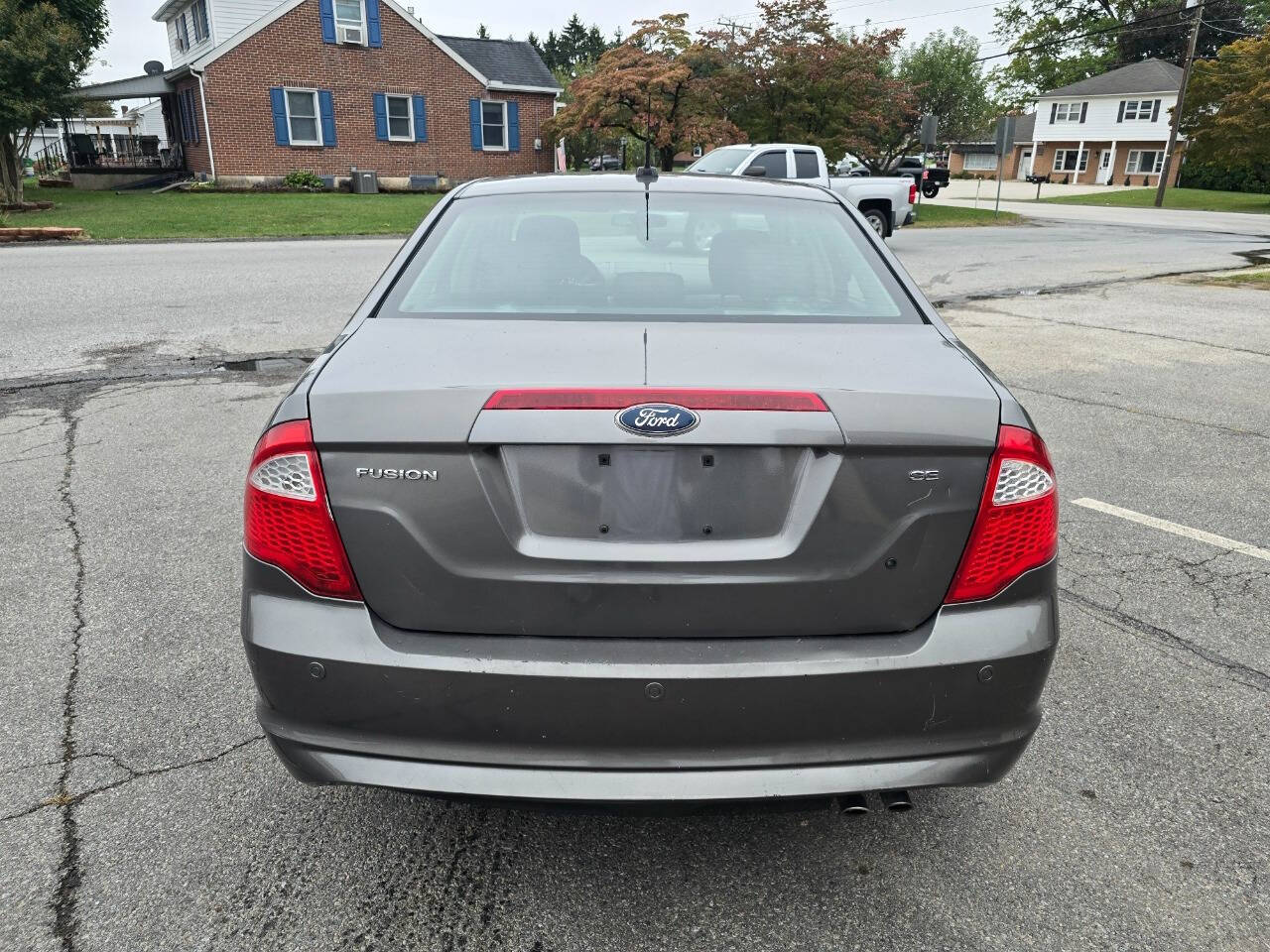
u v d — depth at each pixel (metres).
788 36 24.61
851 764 1.99
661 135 25.94
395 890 2.32
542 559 1.94
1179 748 2.90
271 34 27.91
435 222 2.98
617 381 2.02
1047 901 2.29
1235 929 2.21
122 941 2.14
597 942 2.16
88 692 3.15
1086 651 3.47
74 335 8.69
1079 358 8.39
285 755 2.05
